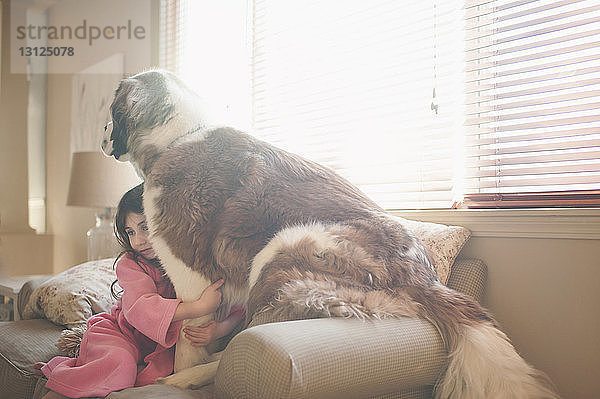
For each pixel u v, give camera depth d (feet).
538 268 5.51
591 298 5.16
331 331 3.77
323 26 8.30
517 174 5.99
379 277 4.34
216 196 4.79
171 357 5.05
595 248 5.15
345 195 4.93
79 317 6.53
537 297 5.51
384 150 7.25
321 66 8.27
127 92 5.39
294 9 8.73
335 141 7.89
